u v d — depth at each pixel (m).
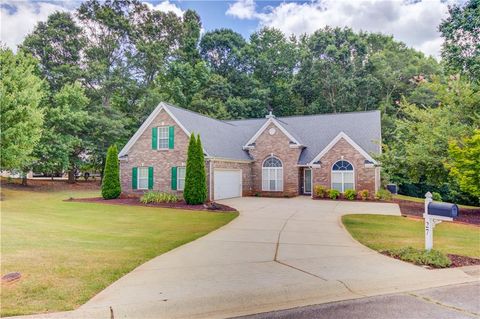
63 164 31.61
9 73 21.53
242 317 4.57
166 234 10.57
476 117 16.67
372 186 21.98
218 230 11.34
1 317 4.24
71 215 15.08
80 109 33.44
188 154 19.77
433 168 17.17
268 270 6.60
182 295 5.20
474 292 5.53
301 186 25.98
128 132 36.88
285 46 53.12
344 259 7.46
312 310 4.81
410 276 6.23
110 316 4.44
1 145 20.53
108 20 39.22
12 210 16.39
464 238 10.07
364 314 4.66
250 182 26.39
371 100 44.84
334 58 46.50
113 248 8.41
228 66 53.09
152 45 42.47
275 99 49.16
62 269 6.39
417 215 15.37
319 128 27.95
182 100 42.84
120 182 24.81
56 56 35.75
